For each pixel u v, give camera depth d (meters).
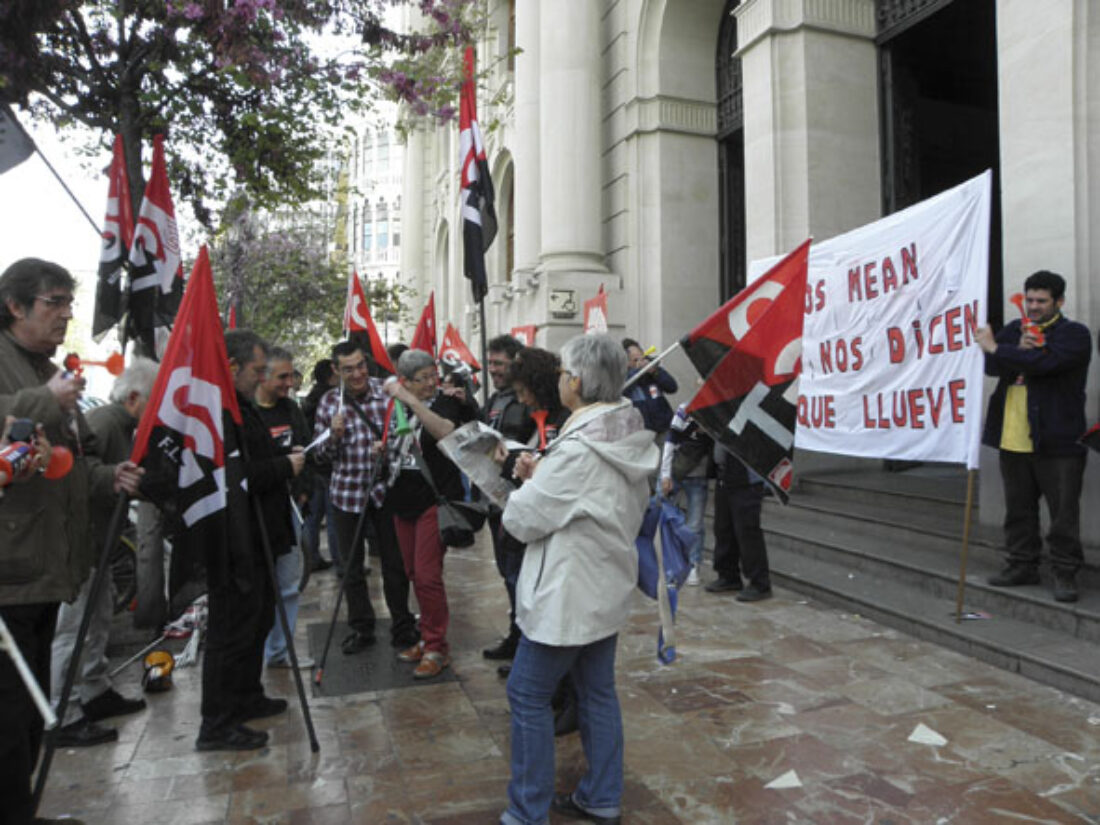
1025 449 4.61
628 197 11.74
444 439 2.98
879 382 5.35
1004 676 4.04
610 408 2.62
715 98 11.49
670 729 3.51
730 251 11.54
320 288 19.25
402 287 22.06
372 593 6.47
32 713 2.47
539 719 2.57
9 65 5.95
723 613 5.41
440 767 3.20
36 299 2.45
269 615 3.77
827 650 4.54
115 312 4.28
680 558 3.14
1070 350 4.24
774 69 8.15
